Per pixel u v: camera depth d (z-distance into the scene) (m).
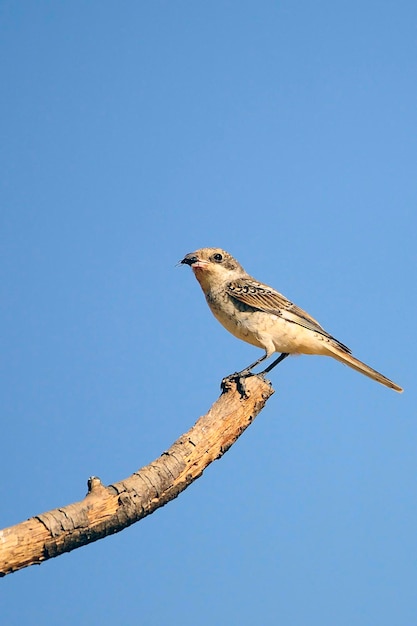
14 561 9.36
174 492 10.96
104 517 10.01
